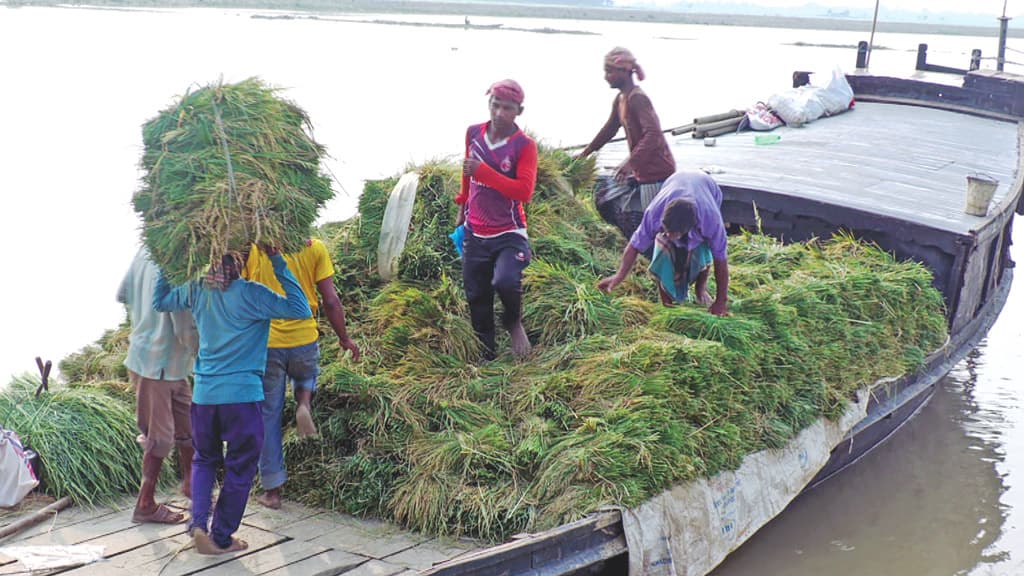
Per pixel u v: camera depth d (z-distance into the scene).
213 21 58.34
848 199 8.93
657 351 5.64
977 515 6.97
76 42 38.78
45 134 20.06
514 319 6.08
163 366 4.75
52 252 12.65
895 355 7.17
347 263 6.77
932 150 12.01
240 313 4.43
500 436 5.22
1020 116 14.63
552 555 4.48
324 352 6.00
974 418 8.85
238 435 4.48
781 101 13.87
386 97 27.69
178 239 4.29
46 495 5.13
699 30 101.88
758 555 6.32
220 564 4.50
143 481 4.87
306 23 63.28
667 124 24.05
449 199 7.07
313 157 4.69
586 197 8.61
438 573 4.07
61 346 9.48
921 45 19.50
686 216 6.00
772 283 7.28
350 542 4.76
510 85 5.62
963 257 7.84
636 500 4.77
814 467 6.06
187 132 4.40
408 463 5.17
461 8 135.62
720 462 5.31
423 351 5.92
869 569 6.17
